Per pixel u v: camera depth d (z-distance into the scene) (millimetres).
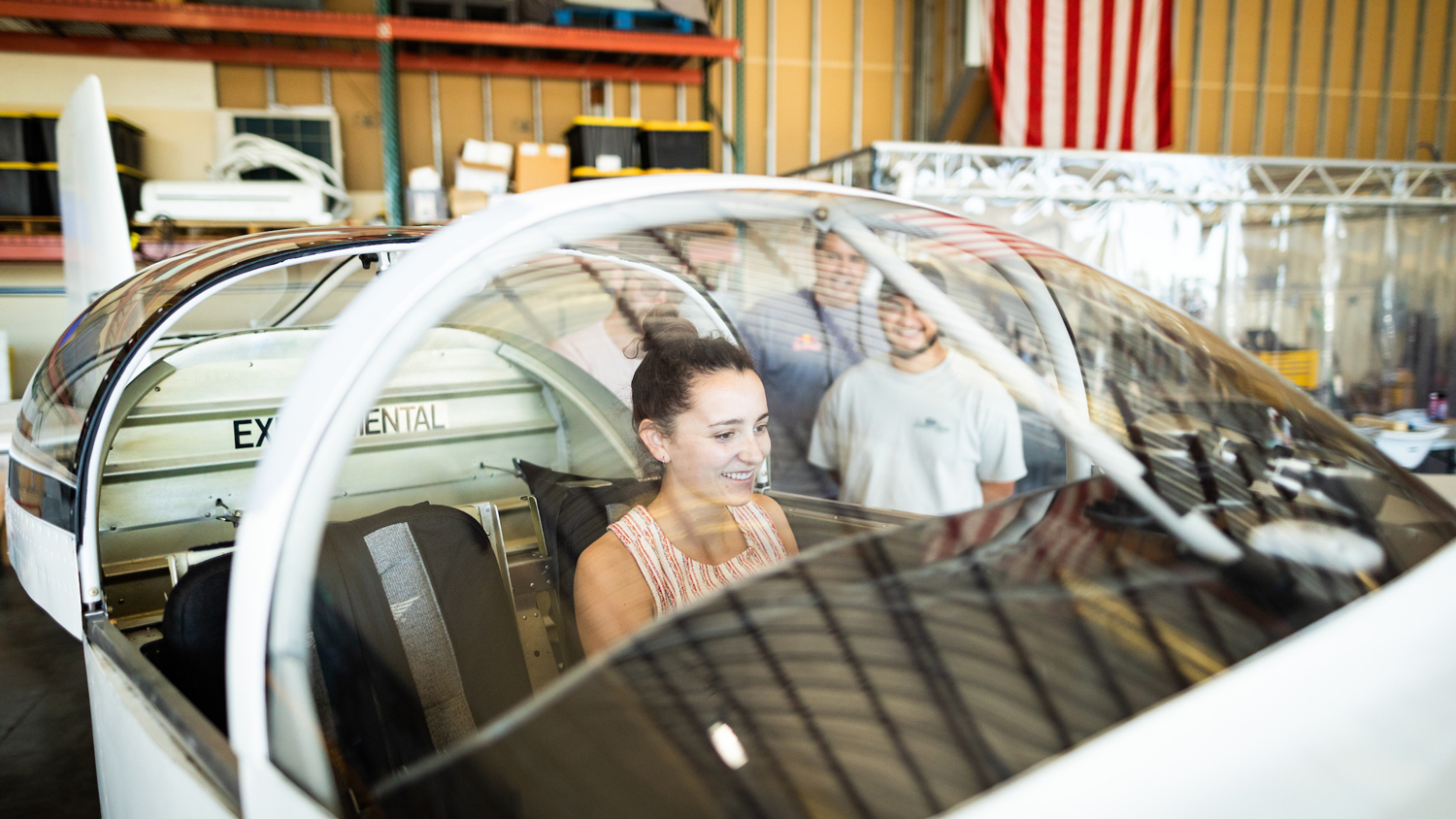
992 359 929
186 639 864
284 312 1403
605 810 444
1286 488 728
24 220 3639
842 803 427
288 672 529
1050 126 4801
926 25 5496
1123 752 436
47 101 3973
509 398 1268
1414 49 6402
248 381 1331
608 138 4211
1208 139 6121
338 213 4004
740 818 426
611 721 495
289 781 515
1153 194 4441
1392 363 5488
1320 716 452
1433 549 646
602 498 872
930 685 497
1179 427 808
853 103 5492
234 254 1343
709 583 797
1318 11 6152
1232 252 4953
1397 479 756
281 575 528
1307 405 870
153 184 3420
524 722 510
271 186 3551
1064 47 4742
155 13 3561
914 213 1021
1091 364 888
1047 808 405
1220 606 569
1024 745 452
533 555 919
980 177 4199
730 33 5203
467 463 1271
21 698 2217
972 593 583
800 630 548
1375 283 5391
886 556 625
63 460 1144
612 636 737
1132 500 710
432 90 4629
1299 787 411
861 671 513
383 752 636
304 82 4395
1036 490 730
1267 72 6141
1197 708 464
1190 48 5969
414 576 782
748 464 821
